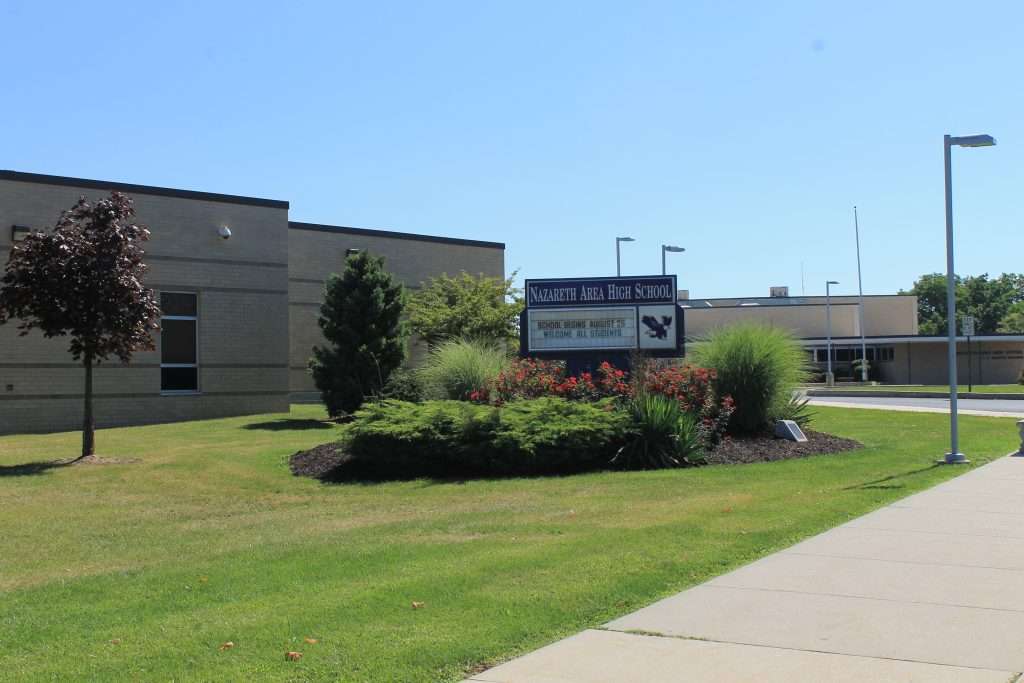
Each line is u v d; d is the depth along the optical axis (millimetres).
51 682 5520
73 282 18484
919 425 23531
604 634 6207
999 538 9328
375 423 16781
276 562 9117
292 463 17734
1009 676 5289
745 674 5367
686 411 17500
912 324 69688
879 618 6477
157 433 25016
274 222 31891
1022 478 13992
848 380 65625
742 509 11188
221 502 14320
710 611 6707
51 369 27844
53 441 23422
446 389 20469
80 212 19156
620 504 12391
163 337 29688
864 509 11227
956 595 7098
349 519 12266
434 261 39719
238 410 30969
